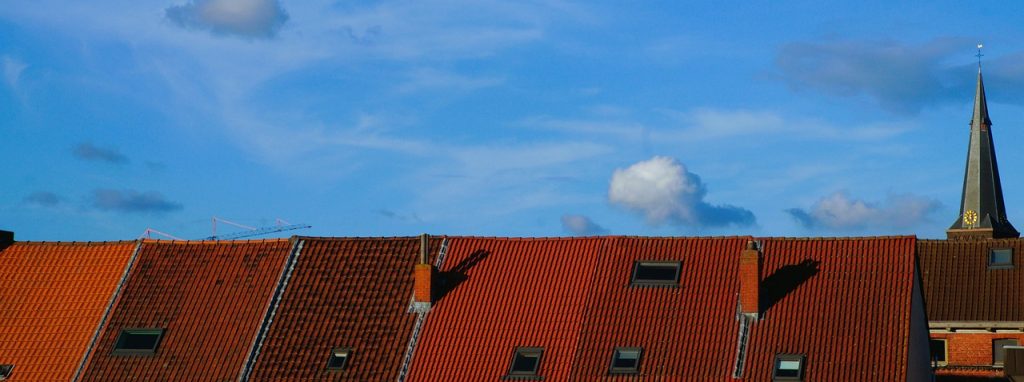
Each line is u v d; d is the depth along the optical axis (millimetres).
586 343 50094
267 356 51875
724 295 50750
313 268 55125
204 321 53906
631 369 48844
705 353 48906
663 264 52500
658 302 51031
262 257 56125
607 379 48719
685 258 52594
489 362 50250
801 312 49625
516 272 53469
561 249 54062
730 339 49188
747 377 47844
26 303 56344
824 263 51281
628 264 52812
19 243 59250
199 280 55750
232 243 57125
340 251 55750
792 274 51125
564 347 50156
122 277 56594
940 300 64438
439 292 53219
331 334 52312
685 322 50094
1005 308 63094
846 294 49906
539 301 52062
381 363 50844
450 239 55438
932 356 60656
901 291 49531
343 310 53156
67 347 54031
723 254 52438
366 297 53531
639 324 50375
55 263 58062
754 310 49656
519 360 50125
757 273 49938
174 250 57438
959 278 65375
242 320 53562
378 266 54781
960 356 63312
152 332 53906
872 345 47938
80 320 55094
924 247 67625
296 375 51000
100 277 56938
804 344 48500
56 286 56938
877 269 50562
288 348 52031
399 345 51406
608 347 49812
